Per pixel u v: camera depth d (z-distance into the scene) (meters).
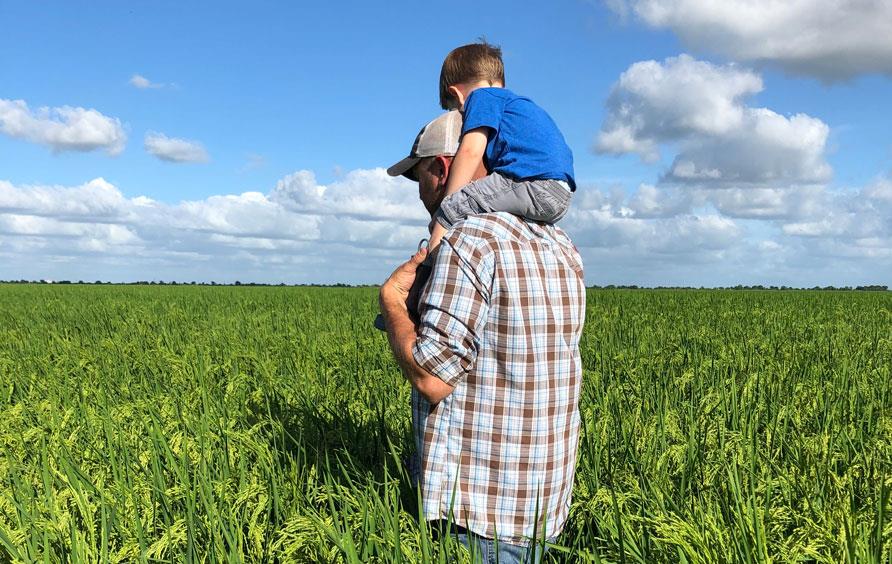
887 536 2.85
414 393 2.85
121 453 4.29
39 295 33.62
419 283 2.85
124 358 8.27
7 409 5.58
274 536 3.09
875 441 4.50
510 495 2.67
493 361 2.64
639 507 3.32
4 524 3.22
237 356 7.57
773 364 7.77
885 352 9.66
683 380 6.34
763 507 3.32
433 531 2.90
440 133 3.09
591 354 8.61
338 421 4.72
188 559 2.83
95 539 3.07
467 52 3.22
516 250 2.65
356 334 11.33
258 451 3.83
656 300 25.69
